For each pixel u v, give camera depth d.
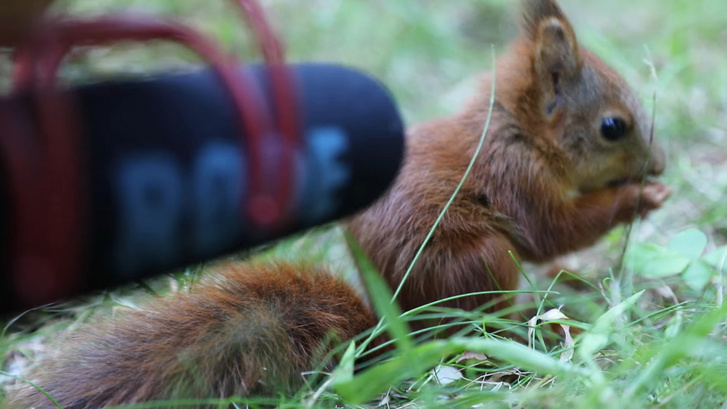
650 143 1.63
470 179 1.62
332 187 1.44
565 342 1.56
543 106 1.64
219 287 1.56
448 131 1.64
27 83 1.22
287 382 1.54
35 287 1.20
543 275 1.67
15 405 1.53
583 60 1.64
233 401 1.52
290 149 1.34
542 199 1.63
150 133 1.26
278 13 2.10
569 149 1.64
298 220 1.44
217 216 1.33
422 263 1.60
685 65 1.85
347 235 1.59
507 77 1.65
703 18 2.07
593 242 1.64
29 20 1.24
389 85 1.90
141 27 1.29
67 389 1.53
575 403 1.50
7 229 1.15
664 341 1.53
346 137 1.44
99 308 1.62
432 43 2.01
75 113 1.21
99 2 1.92
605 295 1.60
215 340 1.54
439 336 1.60
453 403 1.52
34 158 1.16
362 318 1.58
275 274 1.57
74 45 1.27
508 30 2.20
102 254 1.25
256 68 1.38
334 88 1.46
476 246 1.61
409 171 1.62
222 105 1.33
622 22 2.23
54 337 1.61
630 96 1.65
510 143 1.63
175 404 1.52
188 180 1.29
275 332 1.55
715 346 1.52
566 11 2.36
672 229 1.68
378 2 2.24
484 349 1.50
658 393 1.51
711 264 1.60
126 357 1.54
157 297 1.57
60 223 1.17
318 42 2.00
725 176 1.72
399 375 1.52
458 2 2.34
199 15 1.95
